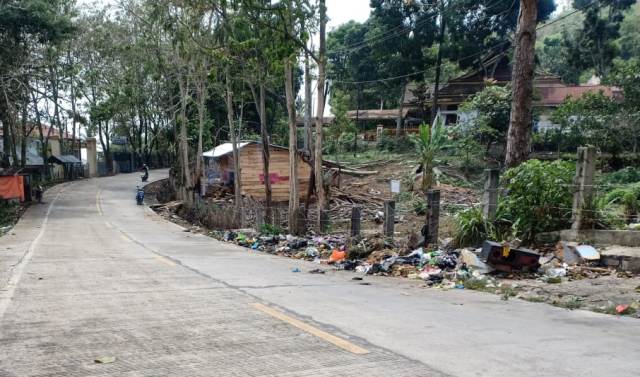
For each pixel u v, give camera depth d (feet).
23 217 86.33
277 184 105.50
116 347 15.31
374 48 148.15
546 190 34.24
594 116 91.56
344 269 34.88
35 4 96.58
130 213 95.66
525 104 41.24
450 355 14.65
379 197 93.86
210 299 22.58
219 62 70.64
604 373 13.10
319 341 16.07
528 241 34.73
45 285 25.76
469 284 26.99
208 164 116.37
